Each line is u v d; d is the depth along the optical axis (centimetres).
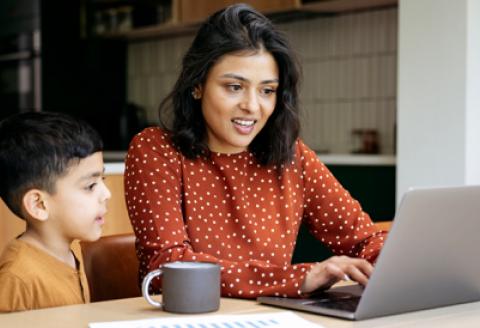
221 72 141
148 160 144
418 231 107
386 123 408
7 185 127
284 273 123
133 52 532
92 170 128
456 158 313
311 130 441
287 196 153
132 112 514
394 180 346
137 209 142
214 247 145
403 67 330
